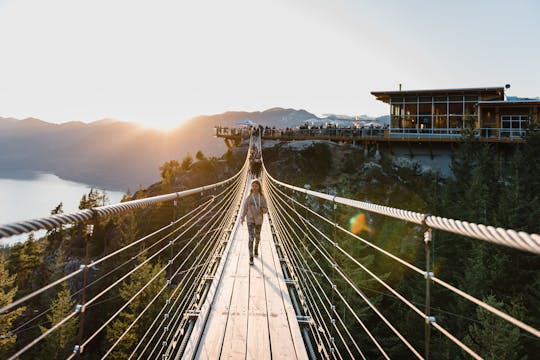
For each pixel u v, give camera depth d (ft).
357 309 59.31
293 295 19.33
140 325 70.59
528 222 68.64
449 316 60.85
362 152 121.90
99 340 90.17
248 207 25.34
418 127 114.01
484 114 108.47
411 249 78.74
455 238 70.95
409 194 104.12
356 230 92.32
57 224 5.57
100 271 109.09
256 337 14.11
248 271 22.99
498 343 45.44
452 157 102.12
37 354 80.43
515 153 95.25
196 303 17.75
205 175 143.23
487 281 60.44
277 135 146.82
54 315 75.87
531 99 113.50
